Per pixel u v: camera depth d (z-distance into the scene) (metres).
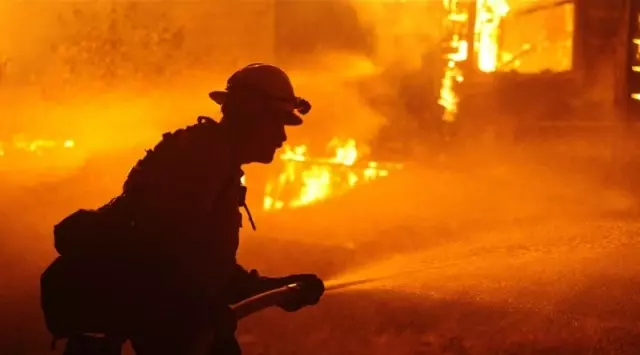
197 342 2.97
